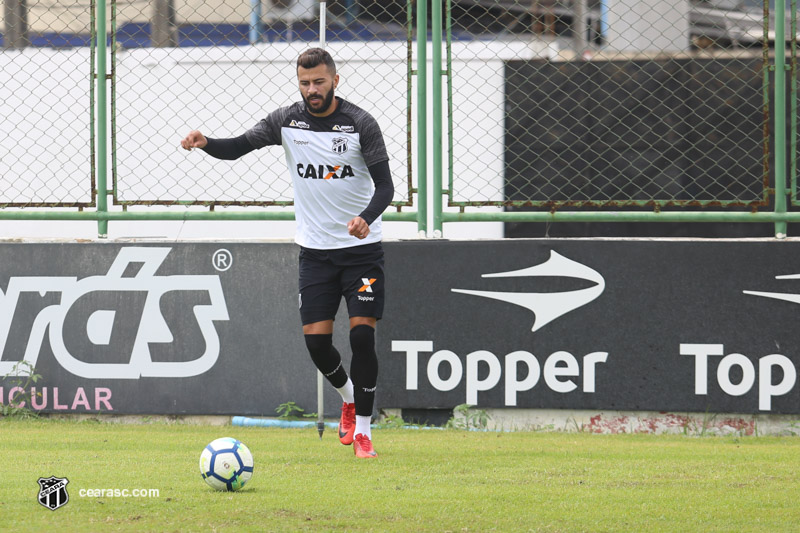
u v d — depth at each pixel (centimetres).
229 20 2705
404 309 2075
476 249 2064
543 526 993
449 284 2067
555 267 2047
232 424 2114
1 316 2158
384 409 2086
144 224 2594
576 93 2281
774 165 2095
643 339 2027
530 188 2303
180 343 2128
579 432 2027
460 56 2397
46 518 992
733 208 2195
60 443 1759
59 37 2675
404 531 953
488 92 2328
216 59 2541
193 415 2128
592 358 2036
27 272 2156
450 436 1916
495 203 2097
